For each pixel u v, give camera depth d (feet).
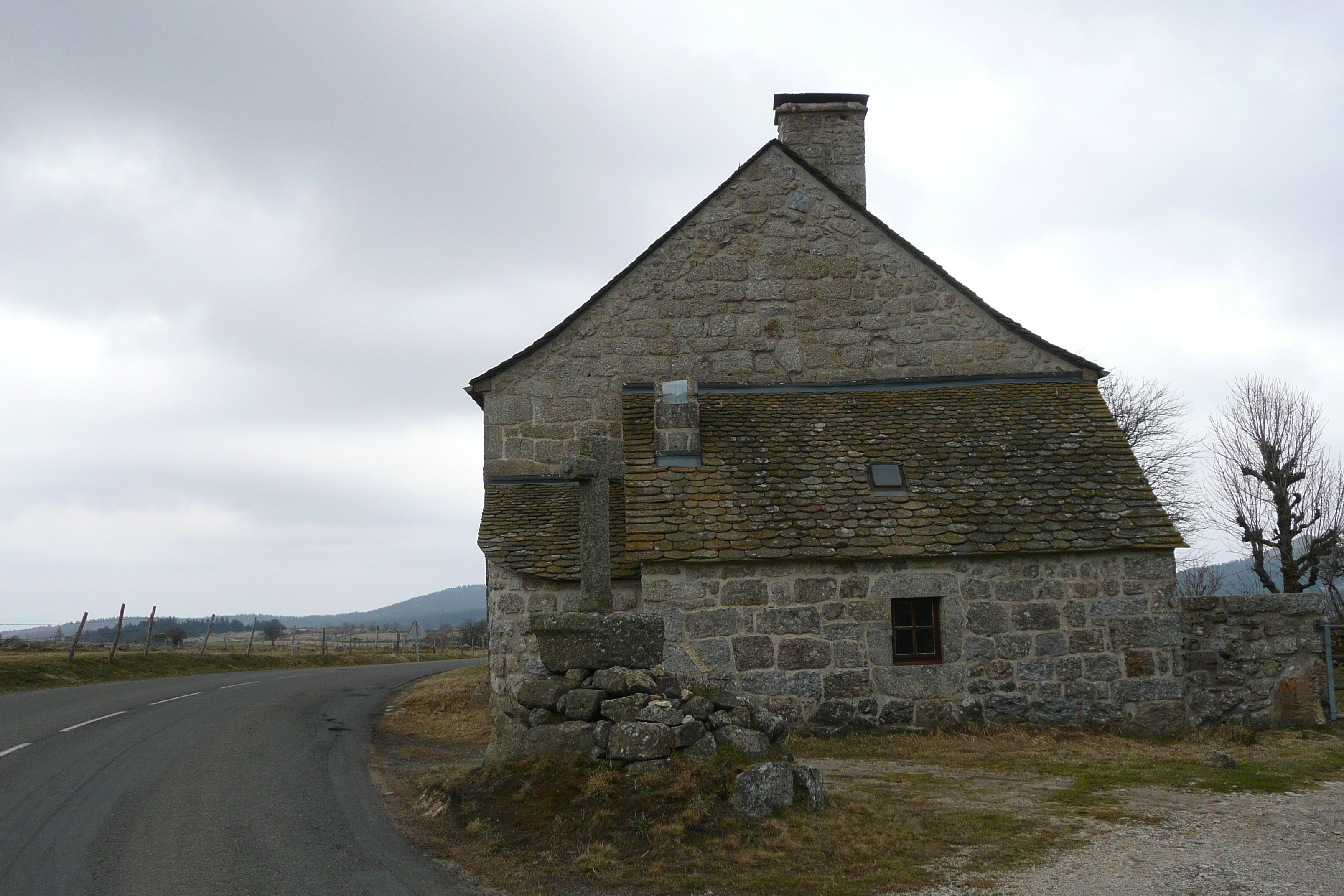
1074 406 46.75
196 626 229.04
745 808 22.41
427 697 54.44
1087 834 22.41
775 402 47.85
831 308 49.88
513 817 22.95
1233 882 18.71
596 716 25.29
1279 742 35.09
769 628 37.73
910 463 42.57
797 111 56.08
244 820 25.13
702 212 50.67
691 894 18.66
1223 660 38.22
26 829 24.20
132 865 20.94
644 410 47.14
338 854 21.77
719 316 49.75
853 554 37.52
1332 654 39.22
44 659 73.05
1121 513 39.34
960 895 18.26
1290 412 87.25
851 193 55.36
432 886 19.30
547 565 41.73
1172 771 30.01
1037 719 37.50
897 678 37.52
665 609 37.76
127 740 39.32
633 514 39.65
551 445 48.57
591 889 18.98
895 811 24.43
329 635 247.09
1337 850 20.86
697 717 25.21
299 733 42.29
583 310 49.62
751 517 39.47
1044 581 38.17
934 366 49.39
